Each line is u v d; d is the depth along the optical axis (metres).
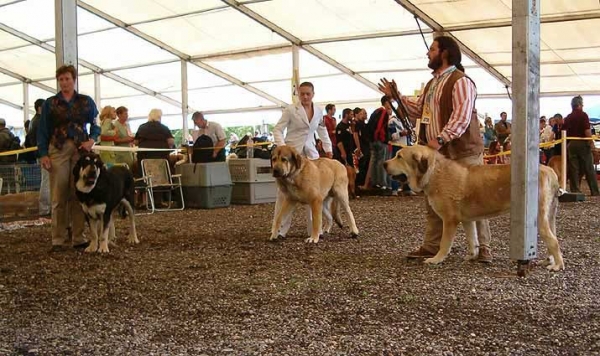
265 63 22.69
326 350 3.45
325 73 22.50
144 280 5.32
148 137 12.26
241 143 15.20
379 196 14.34
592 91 21.03
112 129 11.99
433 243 5.95
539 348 3.44
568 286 4.80
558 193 5.50
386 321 3.98
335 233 7.92
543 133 18.66
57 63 8.45
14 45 23.25
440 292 4.66
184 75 23.39
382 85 6.13
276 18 18.61
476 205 5.40
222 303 4.50
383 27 18.34
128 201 7.43
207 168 12.20
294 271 5.54
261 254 6.46
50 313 4.35
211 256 6.41
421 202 12.52
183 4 18.23
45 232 8.73
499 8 15.65
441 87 5.62
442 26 17.17
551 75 20.22
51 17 20.72
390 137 14.46
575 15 15.33
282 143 7.11
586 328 3.79
